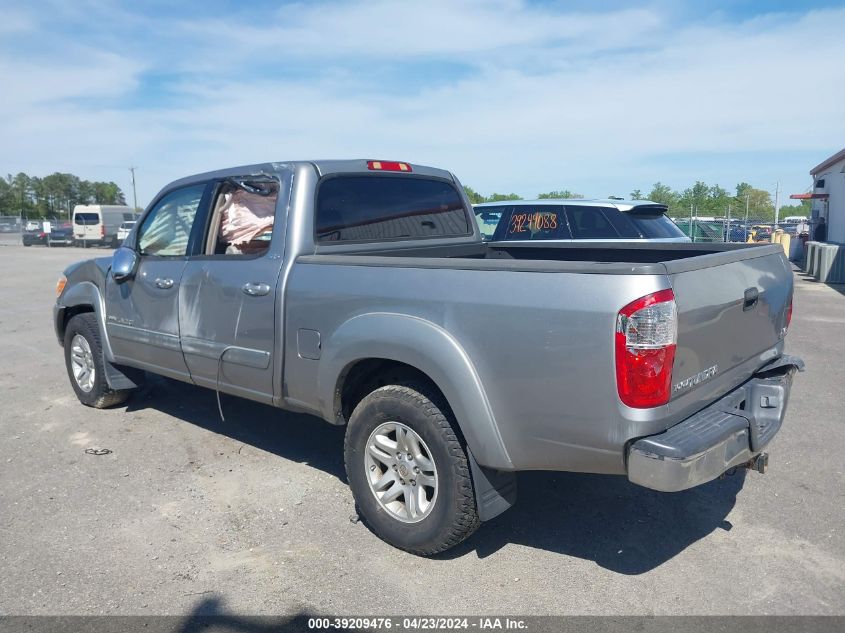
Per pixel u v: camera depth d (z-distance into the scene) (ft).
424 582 11.39
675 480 9.46
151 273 16.84
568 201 28.84
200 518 13.57
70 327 20.22
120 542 12.65
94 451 17.01
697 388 10.57
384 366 12.75
